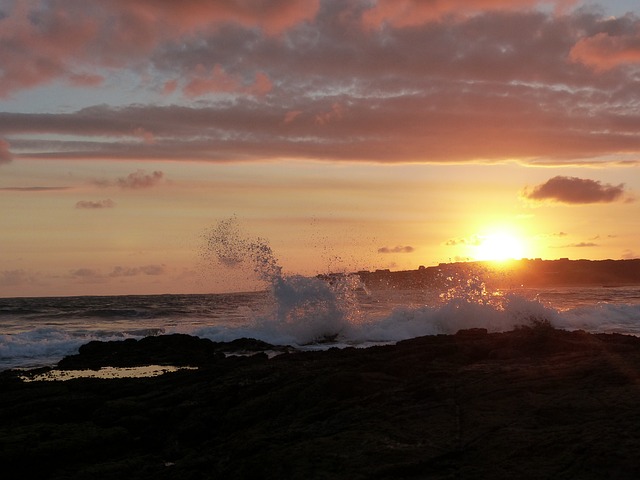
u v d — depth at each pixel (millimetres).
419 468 5840
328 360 11945
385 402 8156
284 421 8094
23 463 7398
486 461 5906
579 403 7352
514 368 9633
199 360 15250
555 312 23500
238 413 8773
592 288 82000
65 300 66938
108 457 7848
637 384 8188
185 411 9148
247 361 12945
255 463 6379
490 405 7602
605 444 5910
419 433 6746
